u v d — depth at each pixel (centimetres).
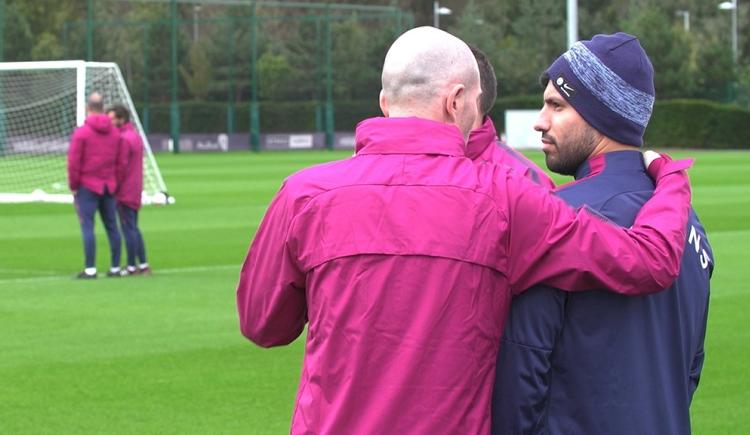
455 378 370
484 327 375
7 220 2623
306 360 387
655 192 404
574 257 378
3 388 980
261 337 412
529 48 8081
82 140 1645
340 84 6894
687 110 6488
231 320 1305
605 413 387
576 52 415
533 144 6319
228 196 3284
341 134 6888
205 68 6806
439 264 371
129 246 1697
